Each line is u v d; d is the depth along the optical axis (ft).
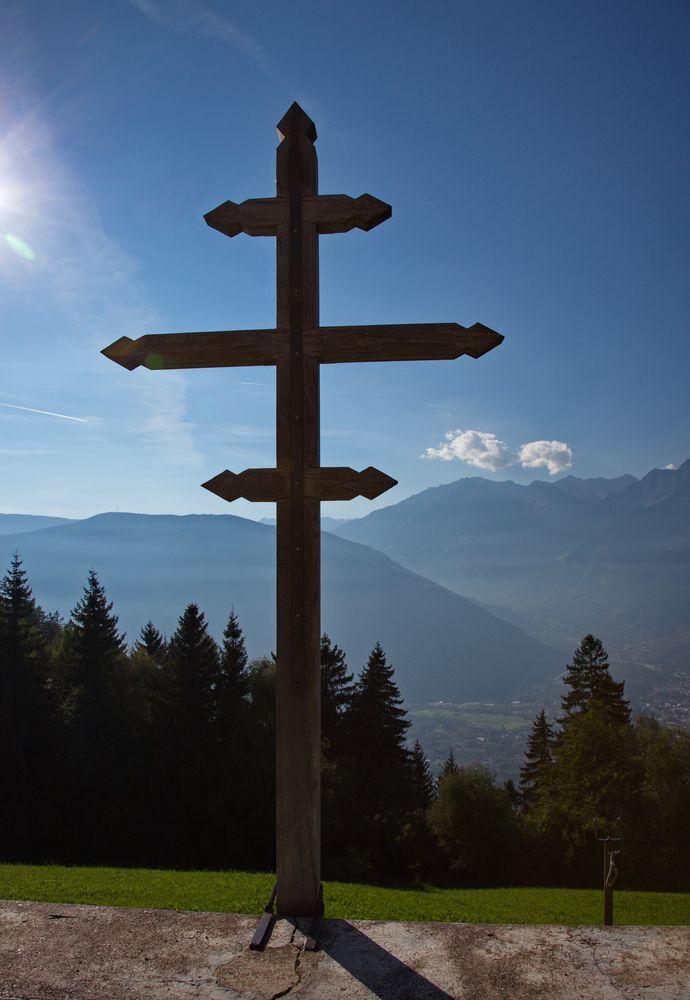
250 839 94.89
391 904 34.14
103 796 101.40
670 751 107.34
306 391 12.40
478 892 58.95
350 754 119.55
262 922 10.87
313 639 11.91
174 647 109.91
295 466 12.22
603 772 111.24
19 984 9.20
